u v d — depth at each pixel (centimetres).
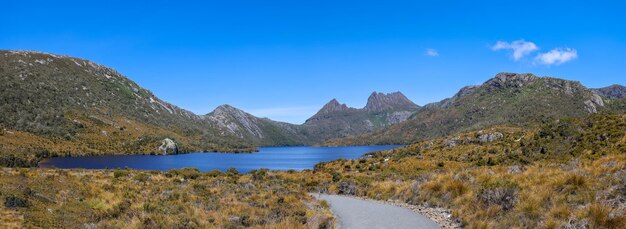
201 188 2861
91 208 1792
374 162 6762
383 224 1483
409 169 5100
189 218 1499
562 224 1073
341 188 3419
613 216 1018
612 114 4769
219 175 5134
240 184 3253
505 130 7844
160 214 1534
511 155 4875
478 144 6888
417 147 8269
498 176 1928
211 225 1454
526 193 1352
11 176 2553
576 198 1254
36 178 2516
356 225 1485
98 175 3997
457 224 1420
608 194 1197
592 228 1008
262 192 2653
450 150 6769
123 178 3812
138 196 2312
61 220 1530
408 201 2217
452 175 2270
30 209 1627
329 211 1936
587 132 4316
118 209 1675
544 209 1217
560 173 1634
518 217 1223
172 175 4772
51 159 16012
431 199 1986
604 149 3453
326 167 6919
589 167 1698
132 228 1351
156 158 19038
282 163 15925
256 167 13112
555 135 4847
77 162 14550
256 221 1530
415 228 1374
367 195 2867
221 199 2216
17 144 16100
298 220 1512
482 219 1323
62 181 2572
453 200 1825
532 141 5119
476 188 1764
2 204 1659
